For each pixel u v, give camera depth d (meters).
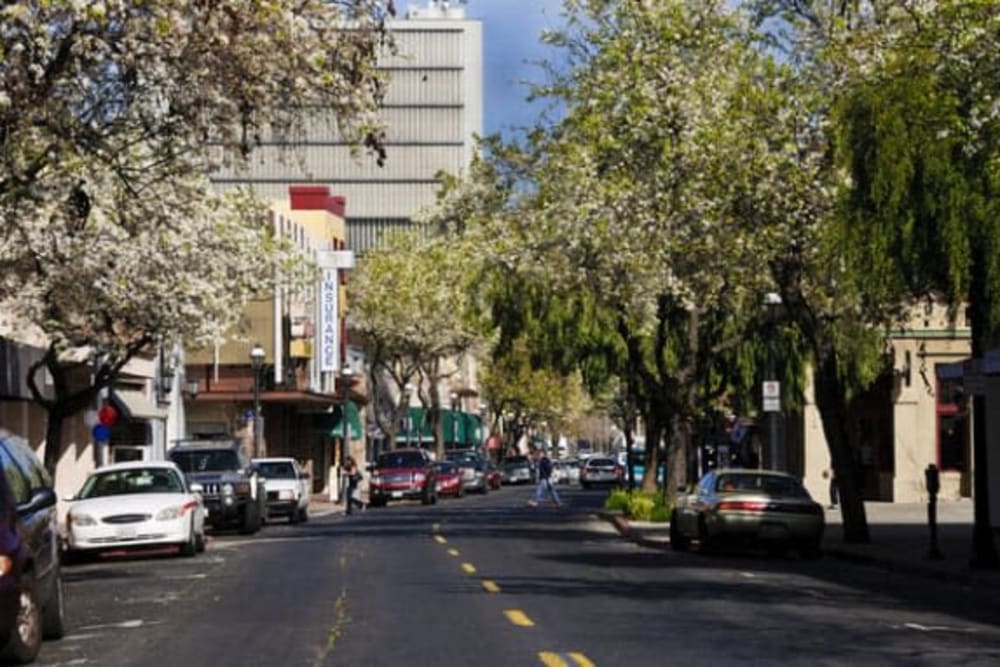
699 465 57.66
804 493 29.53
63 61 16.34
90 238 29.98
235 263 35.28
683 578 23.16
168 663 13.96
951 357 50.59
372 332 79.12
